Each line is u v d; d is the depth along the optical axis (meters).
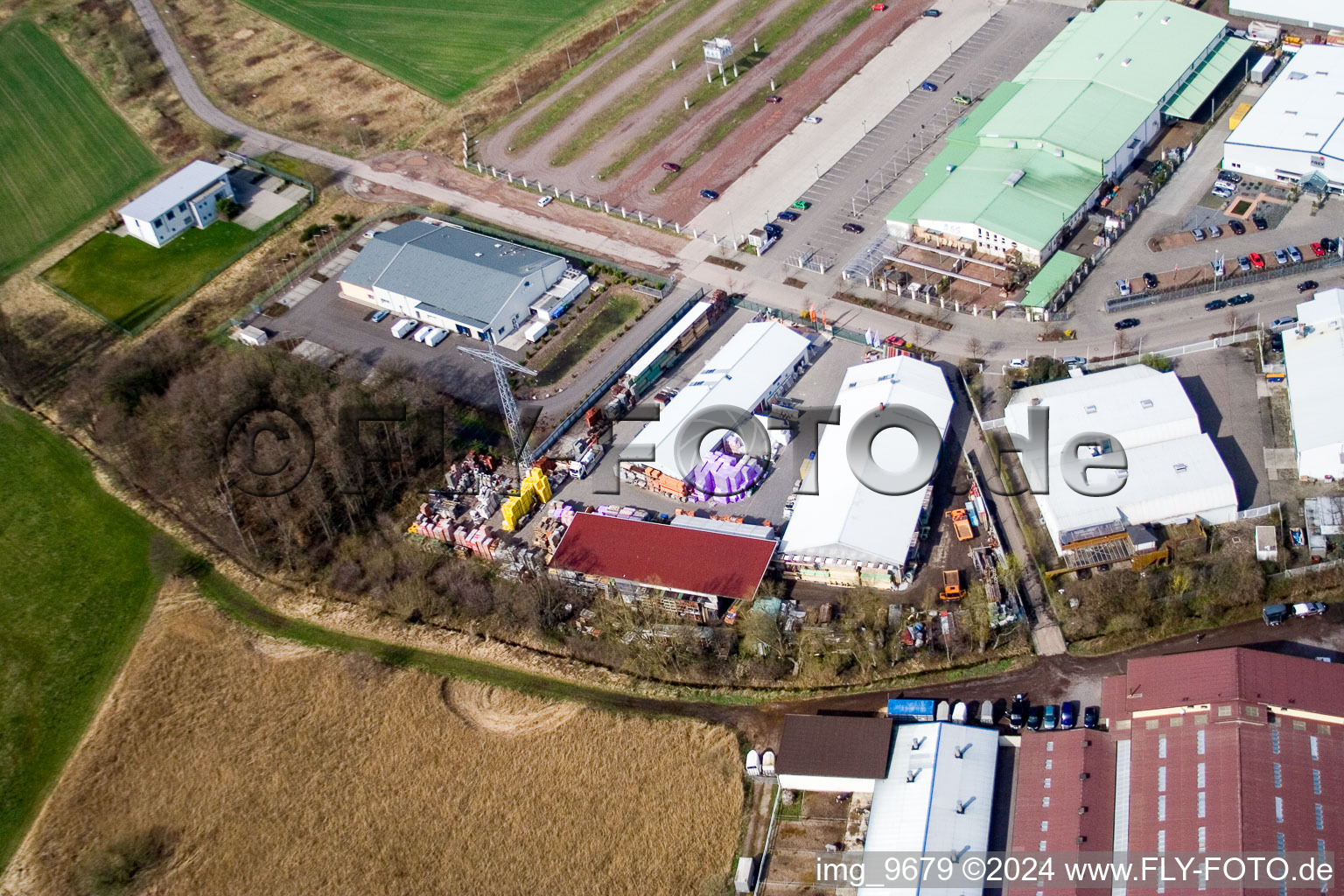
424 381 192.12
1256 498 154.12
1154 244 193.25
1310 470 153.62
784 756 133.88
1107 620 143.75
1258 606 143.00
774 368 180.38
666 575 154.62
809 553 154.75
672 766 138.50
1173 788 122.75
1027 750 131.12
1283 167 197.12
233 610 163.88
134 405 188.25
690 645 149.12
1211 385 169.00
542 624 154.00
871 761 131.50
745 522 162.38
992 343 183.12
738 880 126.38
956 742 131.62
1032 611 147.25
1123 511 151.25
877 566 151.88
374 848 134.50
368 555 168.12
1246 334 174.38
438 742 144.50
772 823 131.75
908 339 186.75
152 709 151.62
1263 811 117.50
